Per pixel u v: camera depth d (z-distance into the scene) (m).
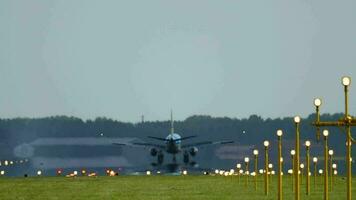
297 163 127.56
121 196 170.50
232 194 175.88
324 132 138.62
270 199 157.50
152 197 166.12
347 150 109.69
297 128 127.75
